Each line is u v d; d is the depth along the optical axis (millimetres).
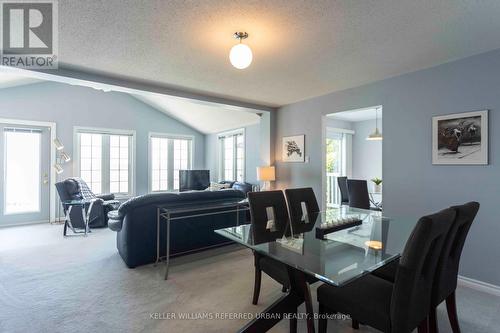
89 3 1817
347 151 6656
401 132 3188
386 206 3305
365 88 3584
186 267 3131
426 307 1493
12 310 2191
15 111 5312
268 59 2768
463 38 2312
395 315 1330
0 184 5160
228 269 3074
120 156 6863
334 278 1422
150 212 3162
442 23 2066
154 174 7430
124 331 1925
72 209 4914
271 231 2324
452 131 2773
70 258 3434
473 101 2641
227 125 6949
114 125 6676
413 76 3092
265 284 2686
